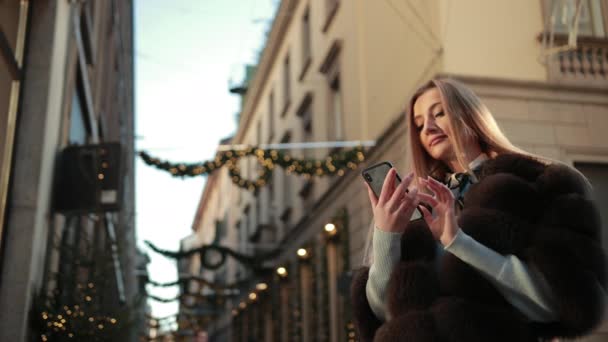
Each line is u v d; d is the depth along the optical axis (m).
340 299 11.86
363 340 1.67
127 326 6.47
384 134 10.14
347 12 13.01
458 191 1.78
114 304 6.48
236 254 15.66
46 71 5.30
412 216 1.68
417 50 9.13
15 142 5.07
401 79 9.77
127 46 18.14
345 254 11.58
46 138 5.24
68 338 5.05
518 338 1.39
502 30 8.45
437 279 1.51
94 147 6.05
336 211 12.68
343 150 12.41
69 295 5.50
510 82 8.18
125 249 8.16
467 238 1.44
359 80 11.94
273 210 19.20
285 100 18.33
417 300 1.48
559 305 1.38
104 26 10.77
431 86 1.97
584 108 8.27
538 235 1.44
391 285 1.52
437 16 8.53
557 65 8.41
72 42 6.30
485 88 8.11
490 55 8.33
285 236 16.89
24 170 5.02
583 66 8.48
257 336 18.92
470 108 1.85
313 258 13.73
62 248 5.71
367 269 1.72
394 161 9.74
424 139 1.95
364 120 11.55
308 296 14.44
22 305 4.68
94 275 5.84
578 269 1.37
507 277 1.41
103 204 5.90
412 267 1.52
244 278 20.70
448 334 1.40
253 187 11.02
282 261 16.97
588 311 1.35
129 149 20.27
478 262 1.42
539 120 8.12
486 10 8.52
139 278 14.98
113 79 13.93
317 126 14.67
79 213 5.95
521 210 1.50
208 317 16.86
